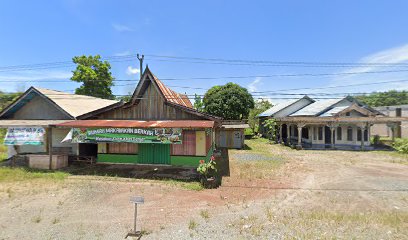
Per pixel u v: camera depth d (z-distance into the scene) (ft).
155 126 46.14
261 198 33.09
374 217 26.18
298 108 121.39
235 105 117.19
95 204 30.66
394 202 31.35
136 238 21.94
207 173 39.96
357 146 88.48
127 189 36.83
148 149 52.80
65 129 59.36
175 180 41.73
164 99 53.93
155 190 36.45
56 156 50.29
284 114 120.06
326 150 82.69
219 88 129.39
